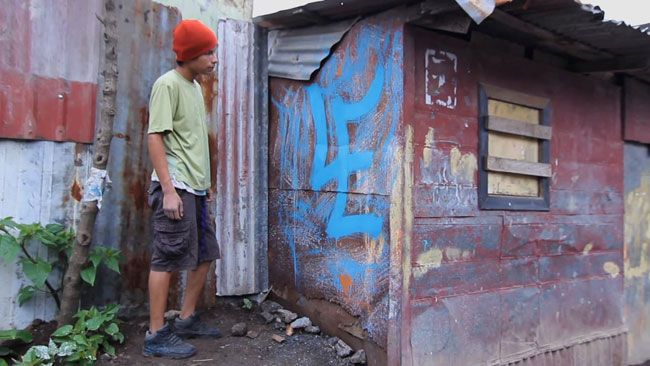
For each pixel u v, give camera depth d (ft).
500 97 12.42
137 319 11.62
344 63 11.85
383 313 10.68
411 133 10.55
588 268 14.80
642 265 16.72
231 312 12.88
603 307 15.17
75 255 9.81
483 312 11.91
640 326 16.46
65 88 10.67
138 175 11.68
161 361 9.89
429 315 10.83
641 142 16.70
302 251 12.91
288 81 13.39
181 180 9.97
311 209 12.69
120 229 11.43
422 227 10.77
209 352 10.58
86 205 9.74
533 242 13.23
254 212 13.57
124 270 11.50
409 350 10.43
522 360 12.69
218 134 13.05
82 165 10.96
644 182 16.99
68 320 9.94
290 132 13.34
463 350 11.44
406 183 10.45
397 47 10.56
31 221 10.36
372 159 11.09
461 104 11.60
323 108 12.39
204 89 12.80
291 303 13.17
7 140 10.08
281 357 10.83
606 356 15.12
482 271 11.96
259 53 13.73
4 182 10.06
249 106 13.51
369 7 10.91
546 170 13.33
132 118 11.57
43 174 10.50
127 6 11.48
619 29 11.14
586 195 14.82
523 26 10.91
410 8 10.31
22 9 10.12
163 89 9.75
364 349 11.15
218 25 13.14
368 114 11.23
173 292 12.19
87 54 10.91
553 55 13.98
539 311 13.28
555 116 13.89
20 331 9.78
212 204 12.91
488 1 8.41
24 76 10.16
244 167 13.42
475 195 11.89
